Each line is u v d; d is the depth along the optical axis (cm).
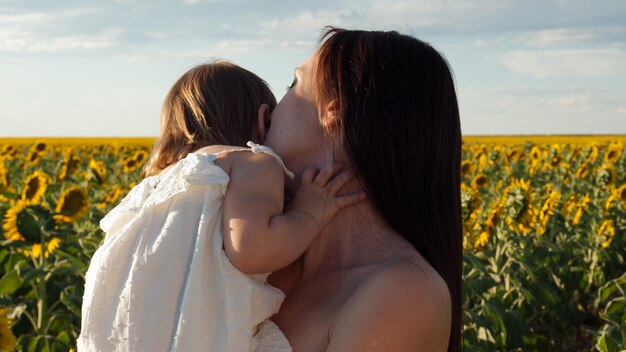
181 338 167
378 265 169
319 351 167
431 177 178
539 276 786
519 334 630
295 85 190
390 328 157
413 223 176
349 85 177
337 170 180
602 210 1020
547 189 1139
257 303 171
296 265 185
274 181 177
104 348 173
